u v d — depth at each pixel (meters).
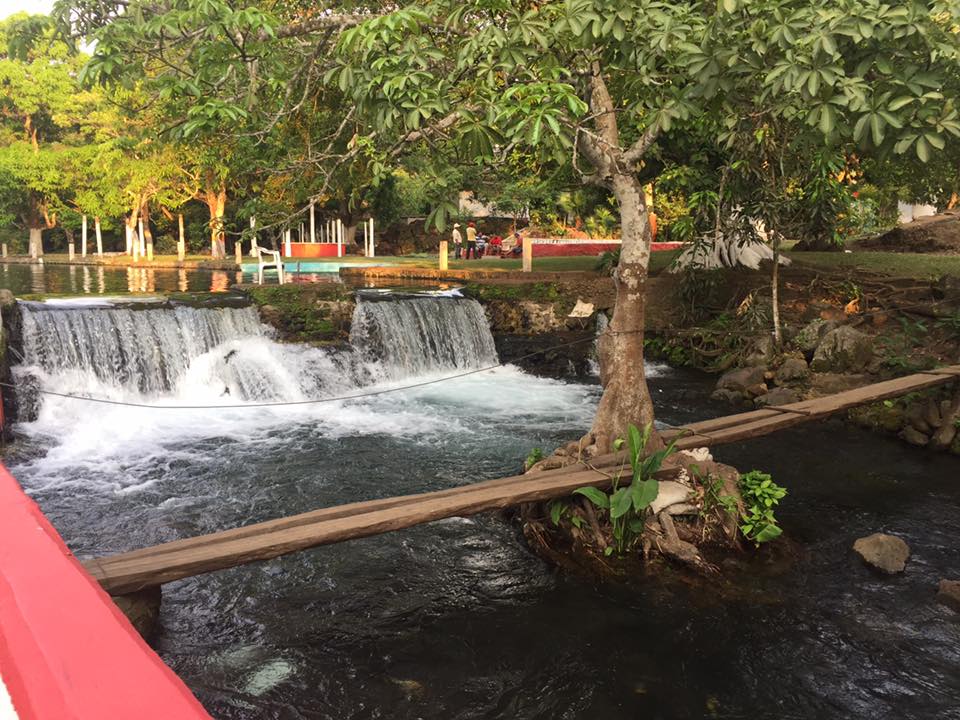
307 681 5.04
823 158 5.95
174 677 0.98
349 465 9.59
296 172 7.55
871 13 4.46
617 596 6.15
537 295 16.62
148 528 7.59
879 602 6.09
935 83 4.54
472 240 31.94
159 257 39.69
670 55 5.90
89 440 10.35
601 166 6.91
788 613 5.90
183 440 10.57
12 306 11.02
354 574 6.56
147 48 5.89
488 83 5.30
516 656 5.34
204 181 32.75
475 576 6.52
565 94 4.79
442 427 11.52
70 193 43.47
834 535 7.40
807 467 9.56
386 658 5.32
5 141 44.44
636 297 7.32
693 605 6.01
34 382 10.90
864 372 12.67
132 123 32.56
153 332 12.40
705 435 7.79
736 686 5.00
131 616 5.12
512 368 16.00
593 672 5.15
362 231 42.09
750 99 6.39
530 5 6.44
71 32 5.95
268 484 8.87
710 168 16.42
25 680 0.99
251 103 6.29
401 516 5.77
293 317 14.20
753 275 16.88
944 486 8.89
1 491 1.81
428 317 15.18
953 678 5.09
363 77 5.14
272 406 12.61
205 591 6.26
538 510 7.25
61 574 1.32
